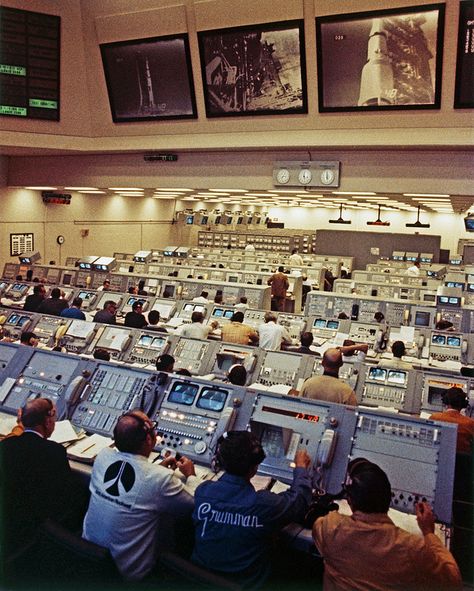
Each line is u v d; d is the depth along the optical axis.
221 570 2.36
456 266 18.66
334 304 9.33
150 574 2.50
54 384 4.24
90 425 3.86
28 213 15.02
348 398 3.91
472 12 7.41
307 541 2.59
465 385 5.31
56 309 8.45
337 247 22.78
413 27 7.78
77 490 3.00
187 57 9.35
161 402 3.83
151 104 10.13
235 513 2.39
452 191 9.13
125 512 2.48
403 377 5.53
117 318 9.25
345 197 14.69
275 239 23.33
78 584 2.09
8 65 9.63
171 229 23.55
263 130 9.68
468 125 8.38
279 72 8.91
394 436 3.20
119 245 19.62
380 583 2.10
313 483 3.06
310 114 9.17
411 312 8.98
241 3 8.45
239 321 7.54
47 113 10.28
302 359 5.75
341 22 8.10
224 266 15.17
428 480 3.00
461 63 7.82
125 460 2.60
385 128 8.85
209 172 10.85
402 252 21.33
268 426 3.50
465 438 3.67
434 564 2.11
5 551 2.59
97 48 9.88
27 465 2.75
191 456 3.47
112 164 11.80
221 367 5.97
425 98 8.30
